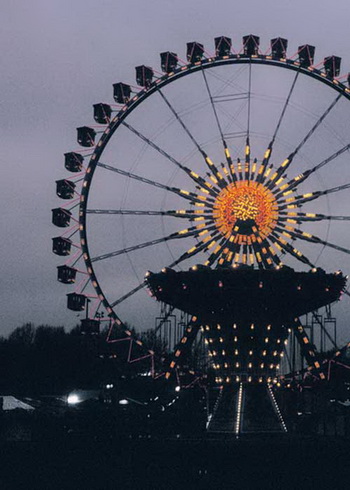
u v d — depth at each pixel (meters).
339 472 94.94
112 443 94.06
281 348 127.19
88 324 117.50
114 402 113.88
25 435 110.94
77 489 90.06
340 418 124.50
